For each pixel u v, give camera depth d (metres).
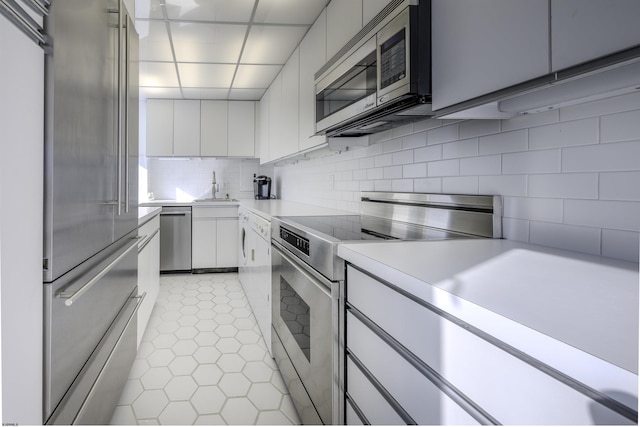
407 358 0.86
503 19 0.95
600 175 1.03
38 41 0.90
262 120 4.62
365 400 1.08
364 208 2.34
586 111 1.06
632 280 0.77
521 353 0.56
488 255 1.03
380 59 1.45
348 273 1.22
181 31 2.76
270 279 2.37
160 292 3.77
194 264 4.61
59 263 0.99
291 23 2.60
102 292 1.40
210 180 5.23
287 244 1.89
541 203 1.20
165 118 4.71
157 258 3.27
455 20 1.13
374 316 1.03
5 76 0.75
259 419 1.77
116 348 1.56
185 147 4.75
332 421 1.25
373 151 2.33
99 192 1.33
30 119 0.86
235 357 2.38
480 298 0.65
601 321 0.55
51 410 0.95
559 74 0.82
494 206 1.35
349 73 1.74
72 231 1.07
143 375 2.16
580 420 0.48
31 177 0.86
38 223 0.90
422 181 1.82
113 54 1.51
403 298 0.88
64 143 1.01
